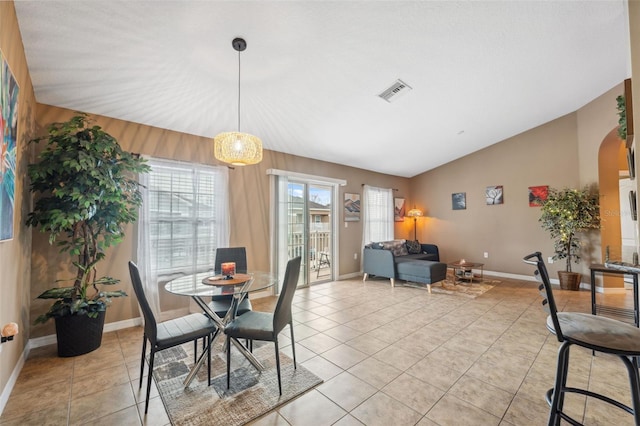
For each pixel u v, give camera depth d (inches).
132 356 95.9
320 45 95.3
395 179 272.7
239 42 88.8
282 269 176.1
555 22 101.3
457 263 200.8
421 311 141.3
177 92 110.7
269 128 150.6
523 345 102.3
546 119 194.9
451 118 169.5
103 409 68.7
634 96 45.2
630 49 46.0
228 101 122.0
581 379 79.4
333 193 217.6
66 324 94.0
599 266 105.6
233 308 93.4
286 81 113.1
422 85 130.1
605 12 98.7
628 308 139.9
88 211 92.0
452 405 69.4
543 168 200.8
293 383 78.9
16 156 76.6
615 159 171.0
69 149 89.7
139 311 124.2
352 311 141.7
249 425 63.2
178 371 86.6
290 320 87.5
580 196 171.9
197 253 140.3
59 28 77.4
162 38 84.2
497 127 195.5
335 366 88.3
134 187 112.4
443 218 260.8
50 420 64.9
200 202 142.3
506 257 220.2
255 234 165.9
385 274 199.3
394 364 89.3
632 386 47.7
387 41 98.5
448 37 101.1
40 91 99.6
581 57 124.5
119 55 88.8
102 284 109.1
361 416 65.7
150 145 130.2
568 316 57.6
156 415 66.6
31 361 91.8
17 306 82.8
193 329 78.1
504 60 119.5
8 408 68.9
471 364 89.0
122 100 111.0
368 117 153.2
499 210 223.9
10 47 68.3
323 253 226.8
